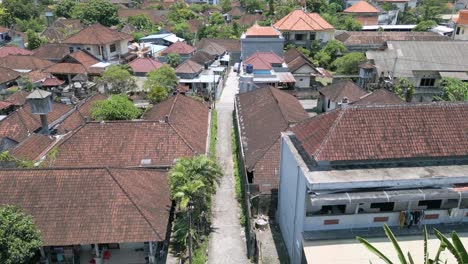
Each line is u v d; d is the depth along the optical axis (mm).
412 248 28016
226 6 172750
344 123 30641
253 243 34688
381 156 29500
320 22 103812
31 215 31328
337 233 29578
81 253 34969
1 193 33406
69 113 59000
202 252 35812
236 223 40156
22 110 55688
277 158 42375
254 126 52250
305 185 28688
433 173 28906
